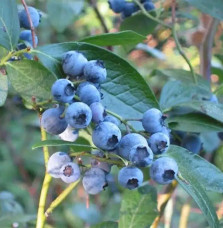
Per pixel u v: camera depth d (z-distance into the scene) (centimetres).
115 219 47
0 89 33
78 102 30
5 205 56
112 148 30
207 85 49
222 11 48
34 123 92
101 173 32
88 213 69
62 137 35
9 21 34
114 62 35
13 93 44
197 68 75
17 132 102
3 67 33
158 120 32
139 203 42
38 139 104
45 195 34
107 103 35
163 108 43
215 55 61
